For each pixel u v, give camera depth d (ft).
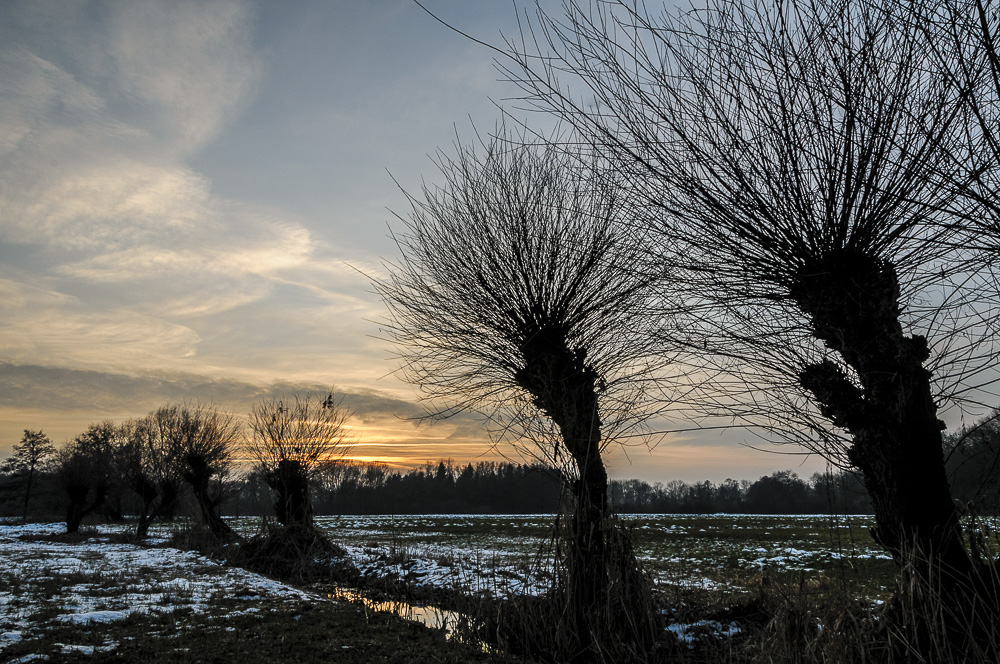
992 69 9.80
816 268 14.55
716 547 67.21
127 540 87.61
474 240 28.60
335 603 34.19
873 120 12.50
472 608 27.53
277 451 63.10
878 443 14.88
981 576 13.93
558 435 25.85
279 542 56.08
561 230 27.45
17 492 211.41
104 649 23.21
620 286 25.29
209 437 86.43
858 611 15.19
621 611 22.65
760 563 51.39
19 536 105.40
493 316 28.17
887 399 14.67
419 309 30.94
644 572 25.09
